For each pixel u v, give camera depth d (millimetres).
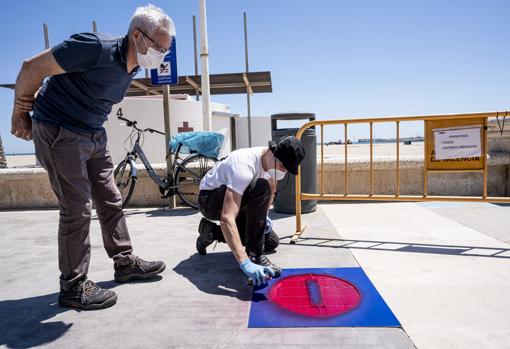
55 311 2043
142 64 1977
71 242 2033
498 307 1904
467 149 3270
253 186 2445
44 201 5559
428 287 2188
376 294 2111
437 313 1858
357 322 1796
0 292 2346
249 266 2174
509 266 2508
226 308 2008
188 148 4984
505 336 1630
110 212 2387
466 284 2215
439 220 3963
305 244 3197
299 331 1731
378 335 1672
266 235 2904
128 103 9938
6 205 5539
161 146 10367
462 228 3592
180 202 5465
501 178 5148
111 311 2016
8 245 3506
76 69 1835
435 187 5250
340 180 5312
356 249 3008
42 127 1910
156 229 3965
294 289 2230
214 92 15094
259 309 1980
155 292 2264
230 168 2414
